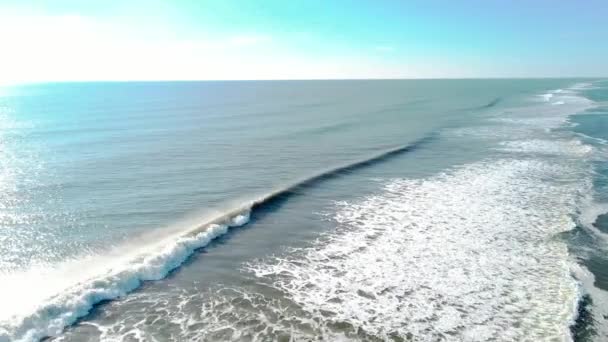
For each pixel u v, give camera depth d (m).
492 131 41.09
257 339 9.60
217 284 12.16
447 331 9.87
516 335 9.62
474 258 13.77
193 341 9.52
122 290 11.56
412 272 12.89
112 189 21.72
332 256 14.12
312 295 11.59
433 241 15.26
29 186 22.30
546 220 16.92
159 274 12.50
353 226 16.91
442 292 11.65
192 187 22.08
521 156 29.17
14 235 15.62
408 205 19.50
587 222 16.55
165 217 17.53
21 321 9.61
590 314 10.38
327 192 21.58
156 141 37.50
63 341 9.49
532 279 12.23
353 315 10.59
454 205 19.30
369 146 34.25
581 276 12.32
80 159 29.47
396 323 10.23
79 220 17.17
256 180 23.55
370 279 12.48
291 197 20.59
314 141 37.12
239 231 16.25
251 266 13.36
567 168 25.31
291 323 10.24
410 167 26.95
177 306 10.98
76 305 10.53
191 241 14.44
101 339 9.58
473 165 27.05
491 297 11.32
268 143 36.19
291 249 14.70
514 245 14.67
